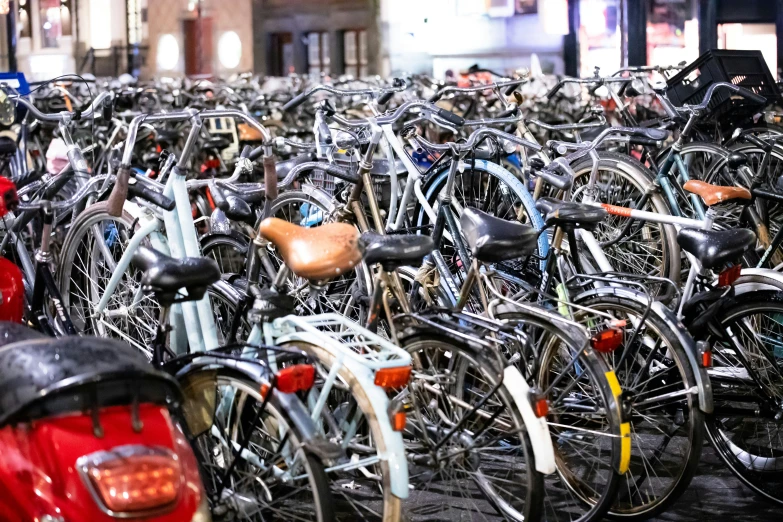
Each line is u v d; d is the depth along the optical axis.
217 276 2.81
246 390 2.79
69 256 4.02
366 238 3.08
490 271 3.58
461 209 4.00
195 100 7.33
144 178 3.56
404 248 3.03
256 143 7.03
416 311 3.40
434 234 3.98
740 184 5.21
